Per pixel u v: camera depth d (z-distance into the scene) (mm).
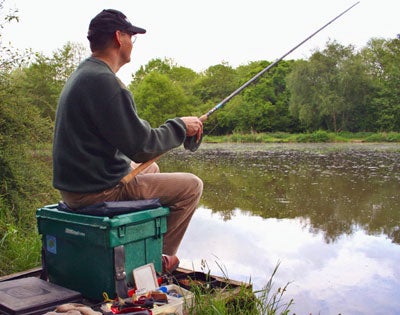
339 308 3010
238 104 37750
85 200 2342
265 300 2738
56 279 2496
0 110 4426
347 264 3859
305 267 3760
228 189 7871
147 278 2330
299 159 14602
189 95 46781
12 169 4402
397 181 8562
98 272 2256
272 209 6051
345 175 9648
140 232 2312
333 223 5250
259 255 4094
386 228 5016
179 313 2104
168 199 2572
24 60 4809
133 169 2572
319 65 35000
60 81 8219
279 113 38781
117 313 1938
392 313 2938
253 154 17812
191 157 16469
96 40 2375
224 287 2568
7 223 3939
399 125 33250
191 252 4172
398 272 3645
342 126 34969
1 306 1980
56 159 2334
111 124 2223
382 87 34281
